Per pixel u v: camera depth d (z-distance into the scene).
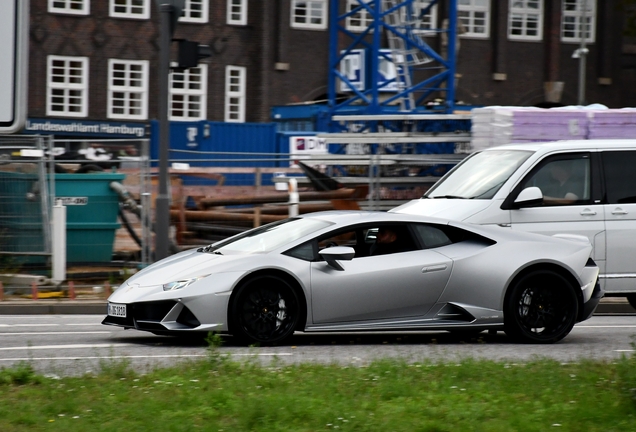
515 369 25.31
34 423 18.62
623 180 43.06
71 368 26.59
